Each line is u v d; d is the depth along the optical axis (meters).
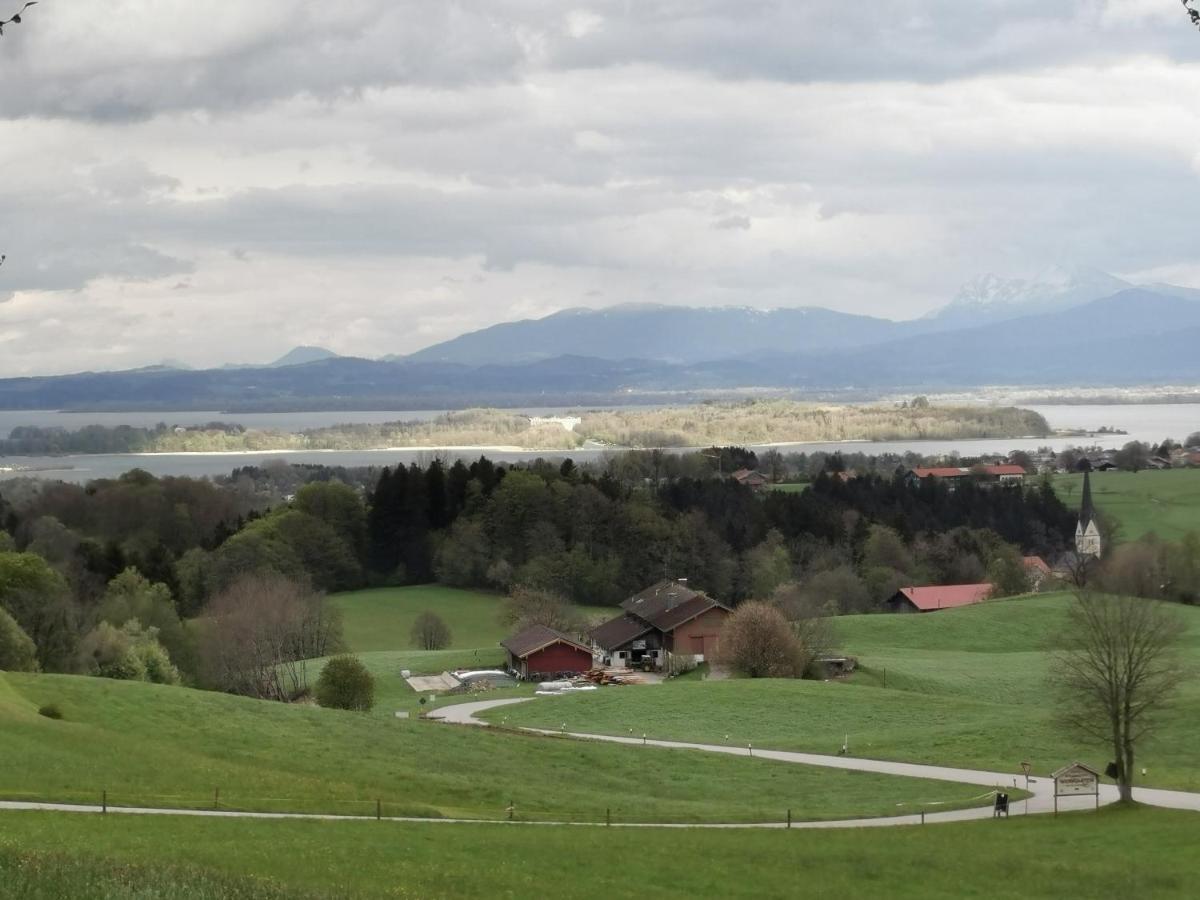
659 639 136.38
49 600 108.19
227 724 68.38
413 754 67.44
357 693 100.31
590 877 42.06
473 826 50.25
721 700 100.06
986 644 140.00
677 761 73.69
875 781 69.31
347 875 38.91
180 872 35.34
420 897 36.84
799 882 43.34
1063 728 71.31
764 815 58.38
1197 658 114.50
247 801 51.16
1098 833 52.81
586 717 96.19
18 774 50.47
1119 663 67.19
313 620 141.50
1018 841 51.19
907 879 44.47
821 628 125.31
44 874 33.53
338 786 56.31
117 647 108.75
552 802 58.69
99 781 51.19
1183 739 77.06
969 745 79.44
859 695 101.56
